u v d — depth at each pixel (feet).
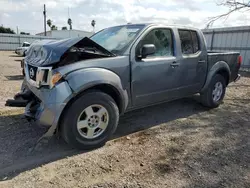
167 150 10.87
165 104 18.26
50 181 8.38
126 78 11.35
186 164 9.69
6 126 12.88
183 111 16.78
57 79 9.44
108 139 11.37
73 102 9.92
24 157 9.89
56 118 9.45
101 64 10.51
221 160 10.08
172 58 13.46
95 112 10.59
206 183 8.43
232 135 12.75
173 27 13.89
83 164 9.50
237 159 10.19
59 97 9.36
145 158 10.09
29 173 8.80
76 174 8.82
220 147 11.29
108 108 10.87
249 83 28.89
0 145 10.77
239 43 41.45
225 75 17.90
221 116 15.92
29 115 10.16
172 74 13.53
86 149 10.63
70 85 9.57
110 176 8.74
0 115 14.49
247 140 12.15
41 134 11.99
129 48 11.60
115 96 11.51
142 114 15.87
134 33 12.40
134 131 13.00
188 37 14.75
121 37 12.74
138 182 8.40
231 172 9.18
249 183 8.50
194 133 12.90
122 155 10.30
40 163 9.49
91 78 9.94
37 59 10.79
